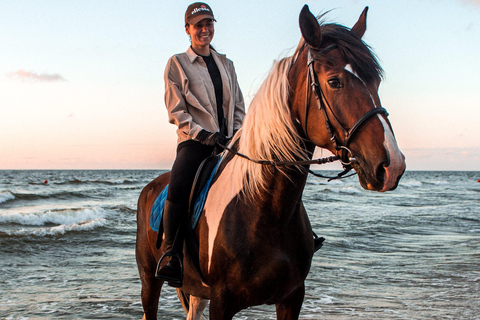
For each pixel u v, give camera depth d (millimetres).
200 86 3086
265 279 2422
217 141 2762
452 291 5945
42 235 9984
